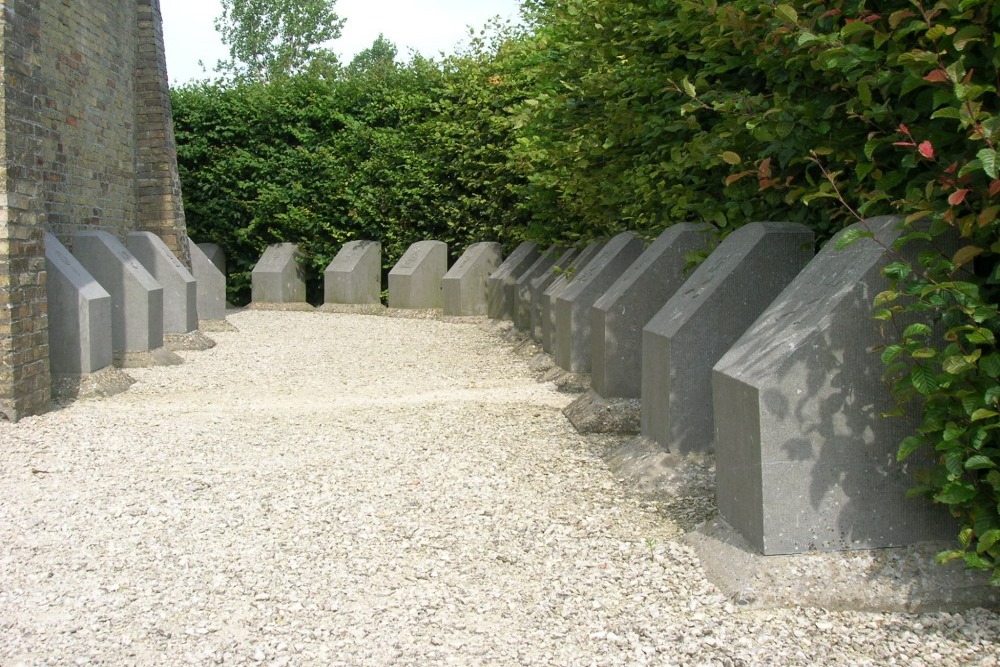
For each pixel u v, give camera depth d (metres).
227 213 19.33
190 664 3.12
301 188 18.75
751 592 3.51
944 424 3.34
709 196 6.06
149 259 11.59
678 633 3.28
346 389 8.74
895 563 3.58
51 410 7.34
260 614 3.51
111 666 3.11
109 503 4.91
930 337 3.64
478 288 16.16
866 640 3.21
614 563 3.97
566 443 6.15
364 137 18.58
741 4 4.57
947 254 3.61
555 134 9.65
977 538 3.48
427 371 9.98
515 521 4.54
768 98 5.27
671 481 4.95
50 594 3.74
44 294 7.29
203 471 5.50
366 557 4.11
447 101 17.62
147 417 7.07
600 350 6.73
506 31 17.25
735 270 5.14
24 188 6.97
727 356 4.09
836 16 4.03
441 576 3.88
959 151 3.67
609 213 9.23
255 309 18.45
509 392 8.22
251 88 19.62
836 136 4.30
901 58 3.28
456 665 3.09
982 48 3.44
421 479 5.29
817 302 3.82
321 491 5.09
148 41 12.34
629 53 7.27
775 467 3.63
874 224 3.79
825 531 3.65
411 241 18.52
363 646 3.24
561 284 9.98
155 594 3.73
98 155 10.88
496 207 17.16
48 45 9.45
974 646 3.16
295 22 53.94
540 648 3.21
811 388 3.63
